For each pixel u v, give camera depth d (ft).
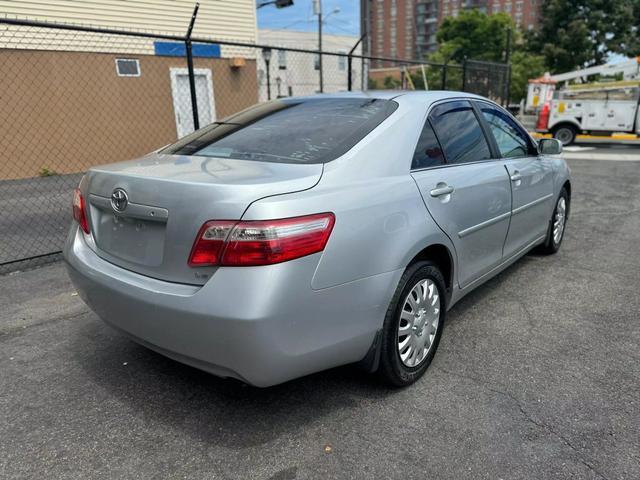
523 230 12.51
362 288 7.09
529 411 7.72
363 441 7.10
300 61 114.62
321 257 6.51
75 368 9.27
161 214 6.70
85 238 8.39
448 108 10.04
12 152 35.09
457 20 145.18
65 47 36.14
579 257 15.53
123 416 7.77
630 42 101.30
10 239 18.80
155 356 9.70
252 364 6.25
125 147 40.22
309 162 7.40
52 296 12.91
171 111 42.22
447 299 9.39
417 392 8.29
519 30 140.36
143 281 7.02
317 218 6.52
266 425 7.49
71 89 36.86
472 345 9.91
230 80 45.03
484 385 8.46
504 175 10.94
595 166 37.27
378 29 338.34
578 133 53.62
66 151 37.27
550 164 14.11
